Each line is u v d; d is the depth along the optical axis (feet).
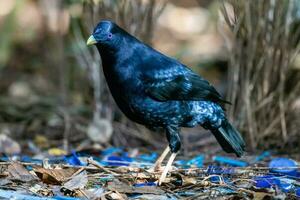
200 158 36.35
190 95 32.42
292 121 41.45
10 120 49.26
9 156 38.19
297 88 40.45
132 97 31.94
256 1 38.34
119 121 42.83
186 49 63.87
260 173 32.24
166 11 74.74
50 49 63.46
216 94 33.17
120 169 31.99
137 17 40.04
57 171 30.09
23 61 64.54
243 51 39.47
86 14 40.68
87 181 29.48
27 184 29.43
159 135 43.09
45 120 47.65
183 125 33.22
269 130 40.27
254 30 38.65
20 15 67.87
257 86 39.93
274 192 28.48
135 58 31.76
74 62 52.80
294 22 40.14
